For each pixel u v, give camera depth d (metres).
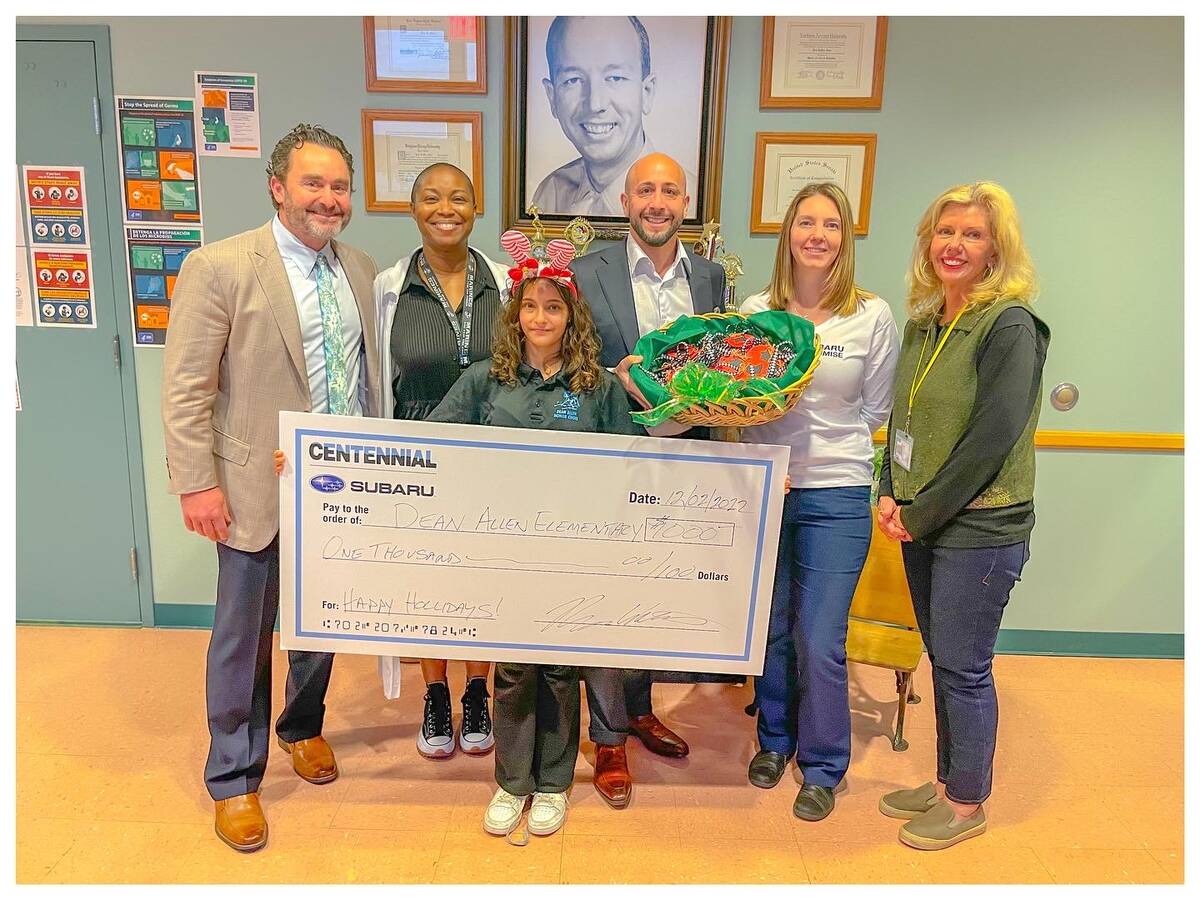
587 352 1.73
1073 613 2.84
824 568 1.87
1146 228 2.55
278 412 1.72
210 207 2.55
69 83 2.46
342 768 2.09
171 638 2.79
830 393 1.82
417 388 1.92
